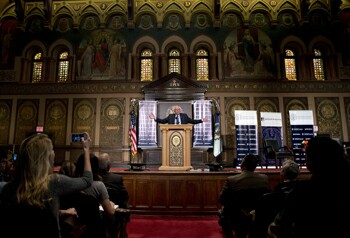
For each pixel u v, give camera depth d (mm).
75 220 2855
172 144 8258
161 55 13820
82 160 3074
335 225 1758
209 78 13820
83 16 14242
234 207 4129
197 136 12984
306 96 13422
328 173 1867
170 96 13352
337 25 13930
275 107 13336
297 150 11461
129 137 13039
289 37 13922
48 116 13438
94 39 14031
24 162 1902
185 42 13930
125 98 13469
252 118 12883
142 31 14055
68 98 13562
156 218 7184
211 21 14102
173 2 14203
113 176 4652
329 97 13430
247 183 4207
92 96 13555
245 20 13984
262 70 13633
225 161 12836
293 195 1961
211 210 7578
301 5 13805
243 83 13516
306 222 1842
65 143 13180
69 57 13922
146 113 13188
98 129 13266
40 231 1777
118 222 3756
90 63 13820
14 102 13586
